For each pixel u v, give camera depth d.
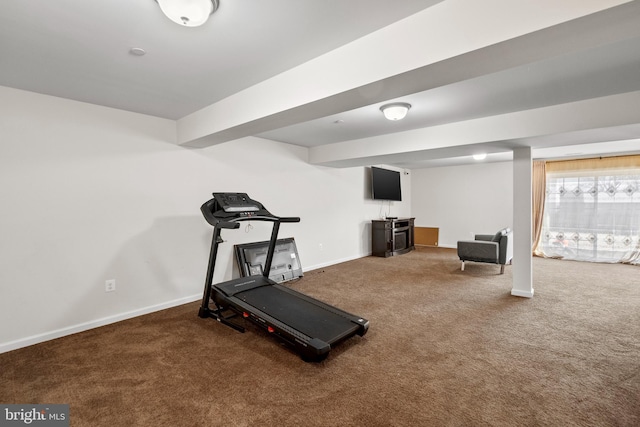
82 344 2.62
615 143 4.92
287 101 2.28
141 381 2.08
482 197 7.49
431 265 5.77
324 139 4.68
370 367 2.26
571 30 1.30
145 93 2.72
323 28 1.74
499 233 5.23
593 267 5.50
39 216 2.68
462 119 3.54
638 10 1.16
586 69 2.23
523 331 2.86
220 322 3.11
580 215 6.15
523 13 1.34
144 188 3.34
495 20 1.40
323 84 2.05
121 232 3.17
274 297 3.17
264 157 4.62
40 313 2.69
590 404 1.83
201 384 2.05
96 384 2.05
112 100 2.88
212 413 1.78
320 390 1.99
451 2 1.52
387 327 2.97
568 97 2.82
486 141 3.46
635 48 1.92
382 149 4.37
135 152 3.26
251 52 2.00
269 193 4.71
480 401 1.87
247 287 3.34
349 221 6.36
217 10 1.55
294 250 4.90
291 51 2.00
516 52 1.49
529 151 3.77
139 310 3.30
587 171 6.06
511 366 2.26
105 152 3.05
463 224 7.78
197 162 3.80
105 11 1.55
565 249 6.31
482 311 3.37
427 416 1.75
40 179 2.68
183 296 3.69
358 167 6.60
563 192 6.30
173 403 1.86
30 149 2.63
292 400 1.89
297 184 5.18
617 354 2.43
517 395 1.93
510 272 5.17
